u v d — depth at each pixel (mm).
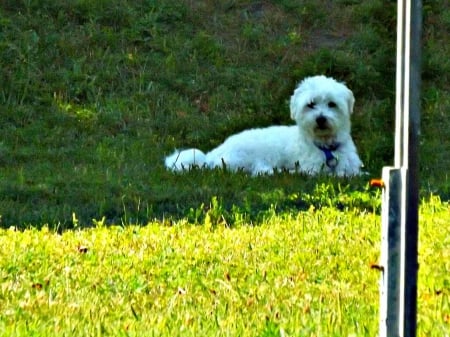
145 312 7570
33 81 21422
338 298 7836
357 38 23562
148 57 22891
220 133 19609
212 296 8109
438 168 16438
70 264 9445
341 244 10156
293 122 19875
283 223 11438
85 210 12805
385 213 5457
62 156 17547
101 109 20641
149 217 12281
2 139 18891
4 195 13656
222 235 10734
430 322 6914
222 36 24125
